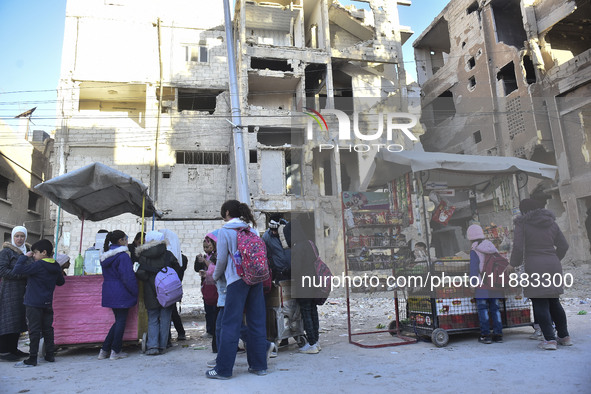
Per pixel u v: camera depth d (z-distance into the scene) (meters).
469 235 4.73
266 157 19.45
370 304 9.65
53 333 4.99
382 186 4.53
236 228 4.05
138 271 5.16
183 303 13.22
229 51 12.74
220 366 3.74
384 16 24.20
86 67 21.16
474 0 23.61
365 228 4.55
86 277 5.53
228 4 13.09
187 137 21.34
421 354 4.46
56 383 3.73
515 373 3.46
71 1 21.69
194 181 21.00
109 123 20.78
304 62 21.69
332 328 6.91
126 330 5.41
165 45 22.25
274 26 23.89
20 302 5.11
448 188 4.54
